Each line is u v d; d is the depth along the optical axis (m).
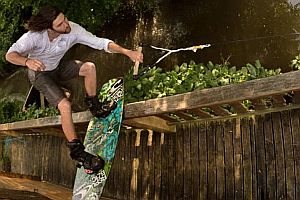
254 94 3.54
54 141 7.09
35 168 7.45
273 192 4.25
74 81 7.91
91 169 4.14
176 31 7.01
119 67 7.59
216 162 4.73
